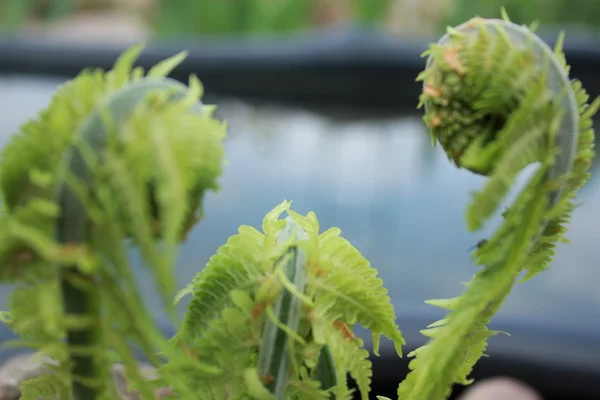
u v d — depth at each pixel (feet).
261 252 1.28
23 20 15.94
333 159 11.84
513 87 1.15
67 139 1.08
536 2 14.66
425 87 1.19
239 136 12.43
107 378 1.15
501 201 1.12
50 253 1.07
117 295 1.10
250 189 10.68
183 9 17.22
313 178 11.21
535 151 1.15
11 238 1.10
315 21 17.69
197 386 1.24
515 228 1.20
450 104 1.18
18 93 12.46
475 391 3.70
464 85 1.17
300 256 1.27
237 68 13.17
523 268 1.25
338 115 13.20
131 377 1.15
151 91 1.09
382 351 4.14
